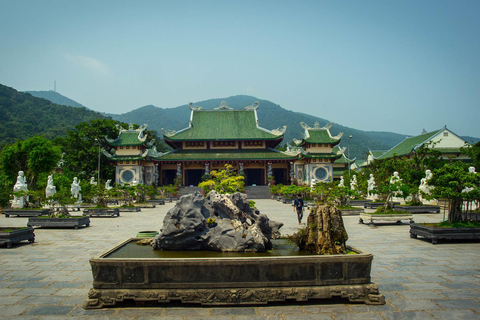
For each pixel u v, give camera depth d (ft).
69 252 54.65
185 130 291.58
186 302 31.40
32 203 126.82
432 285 37.32
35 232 76.38
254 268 31.86
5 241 57.67
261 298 31.45
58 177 152.46
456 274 41.39
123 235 71.87
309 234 38.50
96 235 72.02
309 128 262.06
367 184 172.45
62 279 40.01
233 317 29.32
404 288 36.40
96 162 265.95
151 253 37.65
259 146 287.69
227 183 79.41
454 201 64.69
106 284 31.76
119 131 273.75
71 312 30.48
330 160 253.85
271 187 238.27
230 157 267.39
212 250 38.88
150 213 127.24
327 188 131.75
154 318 29.14
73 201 89.10
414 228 64.90
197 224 38.52
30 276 41.24
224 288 31.60
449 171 64.49
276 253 37.45
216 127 295.89
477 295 34.37
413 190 111.45
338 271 32.50
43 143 184.14
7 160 186.70
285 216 111.45
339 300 32.71
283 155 272.51
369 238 66.03
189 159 264.72
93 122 276.41
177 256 36.06
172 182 303.07
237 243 37.88
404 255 51.31
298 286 31.96
